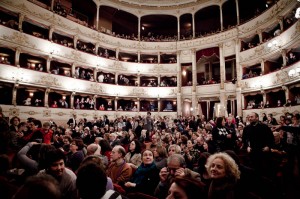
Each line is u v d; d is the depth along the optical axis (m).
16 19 17.20
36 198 1.08
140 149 5.68
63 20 19.41
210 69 23.95
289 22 14.34
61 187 2.77
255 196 2.54
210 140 6.29
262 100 18.17
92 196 1.81
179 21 24.75
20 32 16.23
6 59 16.66
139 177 4.04
